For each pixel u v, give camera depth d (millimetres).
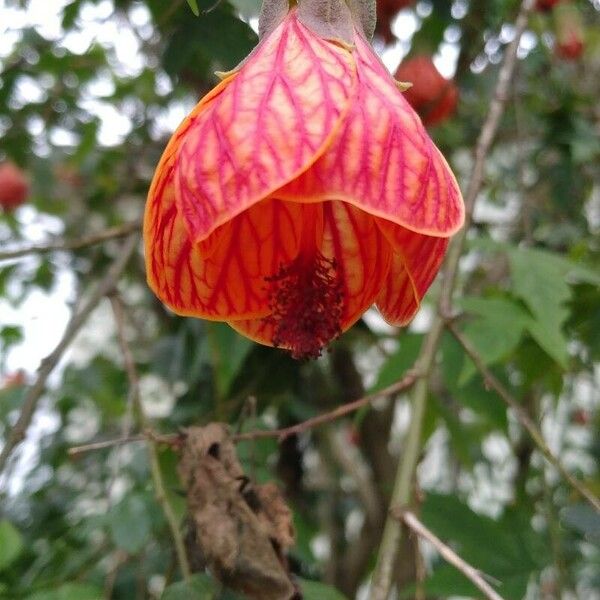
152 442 184
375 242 155
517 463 314
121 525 204
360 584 323
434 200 121
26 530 314
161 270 141
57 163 364
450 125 334
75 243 223
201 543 154
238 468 159
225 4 189
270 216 153
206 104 129
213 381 267
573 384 302
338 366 296
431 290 232
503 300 203
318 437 319
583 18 353
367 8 146
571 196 308
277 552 156
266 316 156
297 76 125
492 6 269
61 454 326
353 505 359
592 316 236
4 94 305
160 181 134
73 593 163
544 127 312
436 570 188
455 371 222
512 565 188
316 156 113
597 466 383
